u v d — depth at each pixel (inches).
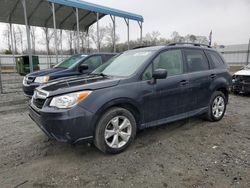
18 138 158.6
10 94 347.6
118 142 131.2
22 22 652.7
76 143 117.0
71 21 676.1
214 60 195.0
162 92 147.0
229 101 300.4
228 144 145.7
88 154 131.1
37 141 152.1
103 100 120.5
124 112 131.0
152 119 146.3
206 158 125.3
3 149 139.6
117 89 127.3
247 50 1007.6
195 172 110.4
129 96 130.3
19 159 126.0
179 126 182.2
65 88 120.6
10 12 567.5
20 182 103.2
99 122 122.3
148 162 120.8
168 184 100.5
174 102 156.6
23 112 239.3
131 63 152.8
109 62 179.8
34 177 107.3
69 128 112.3
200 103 177.3
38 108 126.0
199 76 172.7
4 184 101.7
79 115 113.9
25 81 265.6
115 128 128.6
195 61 177.2
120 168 114.8
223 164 118.2
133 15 578.6
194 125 185.3
